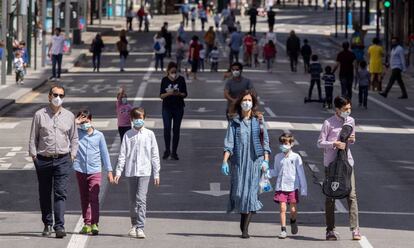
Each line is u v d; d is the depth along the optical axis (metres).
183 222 29.19
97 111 60.31
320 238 26.66
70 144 26.66
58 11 114.38
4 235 27.11
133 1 176.25
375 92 73.38
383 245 25.61
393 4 117.69
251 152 26.25
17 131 51.81
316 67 65.44
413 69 93.31
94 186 26.97
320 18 177.62
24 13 89.19
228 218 29.88
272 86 77.69
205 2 186.62
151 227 28.36
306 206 31.78
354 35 114.62
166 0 181.25
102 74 87.50
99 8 148.25
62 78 83.12
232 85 39.19
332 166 26.00
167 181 36.72
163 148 45.09
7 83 75.81
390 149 45.59
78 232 27.44
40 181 26.66
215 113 59.59
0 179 37.56
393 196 33.78
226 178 37.34
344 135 25.92
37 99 67.50
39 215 30.55
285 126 53.78
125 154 26.61
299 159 26.72
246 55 98.12
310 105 64.75
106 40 126.88
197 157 42.50
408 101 68.12
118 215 30.30
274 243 25.91
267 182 26.25
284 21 169.25
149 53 111.06
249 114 26.33
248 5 195.62
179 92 41.28
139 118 26.56
